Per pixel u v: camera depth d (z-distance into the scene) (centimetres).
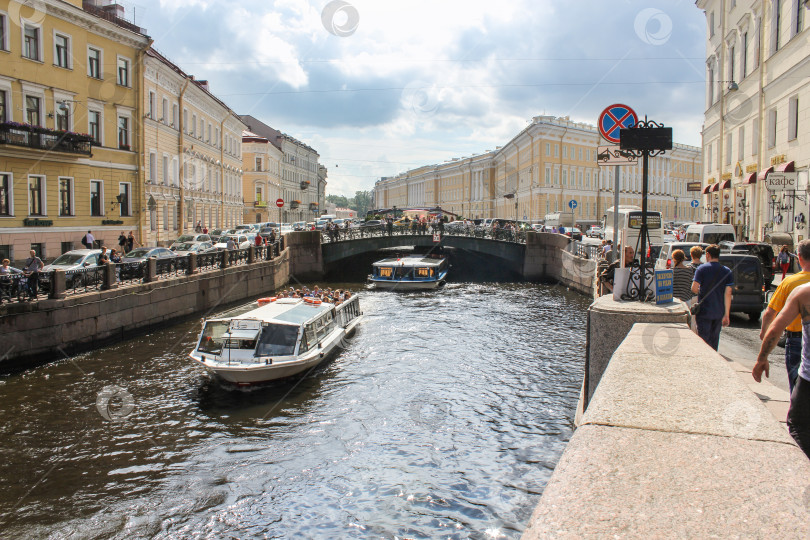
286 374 1398
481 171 8631
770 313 498
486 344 1820
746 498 167
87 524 804
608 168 6738
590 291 2862
